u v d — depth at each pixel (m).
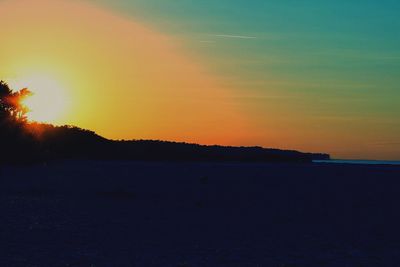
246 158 123.19
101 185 43.09
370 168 86.50
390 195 40.38
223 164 96.69
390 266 17.73
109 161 88.75
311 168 84.44
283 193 40.91
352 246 20.80
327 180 55.75
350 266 17.59
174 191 40.19
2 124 61.09
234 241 21.22
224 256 18.42
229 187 44.97
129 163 86.56
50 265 16.34
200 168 75.81
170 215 27.88
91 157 97.81
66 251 18.39
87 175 53.72
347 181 54.78
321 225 25.84
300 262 17.89
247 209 31.16
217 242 20.89
